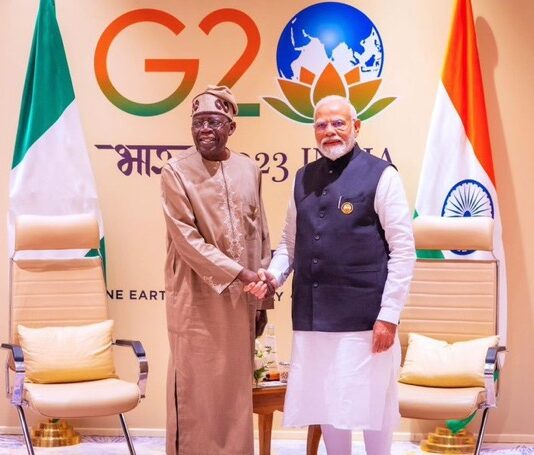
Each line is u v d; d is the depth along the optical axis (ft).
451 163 17.35
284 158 17.95
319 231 12.67
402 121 17.83
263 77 17.95
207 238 13.39
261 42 17.95
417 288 16.42
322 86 17.89
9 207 17.44
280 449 17.34
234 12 17.97
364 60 17.83
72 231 16.16
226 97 13.47
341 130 12.66
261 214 14.15
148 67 18.03
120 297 18.04
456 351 15.55
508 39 17.75
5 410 18.19
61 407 13.98
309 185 13.03
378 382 12.46
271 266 13.42
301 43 17.90
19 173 17.49
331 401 12.56
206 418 13.34
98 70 18.08
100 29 18.06
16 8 18.04
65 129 17.65
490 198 17.20
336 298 12.51
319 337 12.69
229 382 13.37
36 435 17.57
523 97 17.72
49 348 15.49
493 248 16.79
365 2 17.85
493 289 16.24
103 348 15.79
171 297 13.64
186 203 13.33
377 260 12.56
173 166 13.42
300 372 12.75
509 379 17.80
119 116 18.08
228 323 13.33
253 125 17.98
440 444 17.16
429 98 17.80
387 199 12.51
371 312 12.45
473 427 17.93
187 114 18.02
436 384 15.35
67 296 16.42
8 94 18.07
